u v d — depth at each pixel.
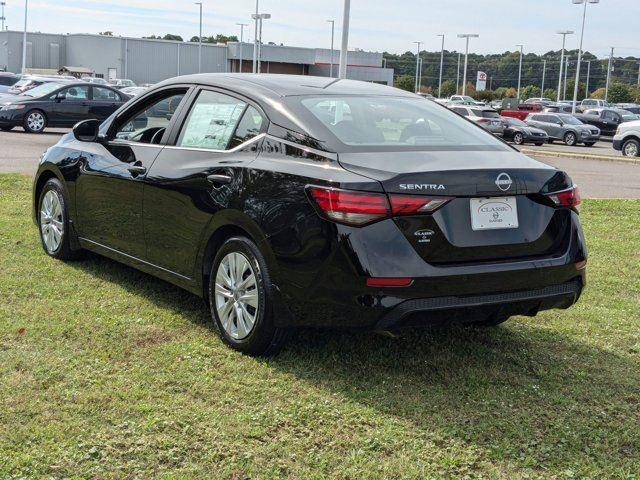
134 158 5.22
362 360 4.36
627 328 5.21
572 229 4.29
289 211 3.98
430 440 3.43
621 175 18.14
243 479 3.03
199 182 4.57
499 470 3.20
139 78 82.75
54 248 6.25
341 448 3.32
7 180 10.59
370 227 3.75
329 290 3.84
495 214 3.99
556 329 5.14
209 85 4.98
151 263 5.10
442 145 4.34
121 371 4.02
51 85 23.17
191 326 4.79
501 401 3.90
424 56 157.25
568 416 3.76
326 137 4.14
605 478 3.18
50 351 4.24
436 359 4.45
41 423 3.39
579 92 125.94
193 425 3.44
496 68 152.12
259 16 63.53
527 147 32.66
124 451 3.19
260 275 4.13
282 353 4.38
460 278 3.85
